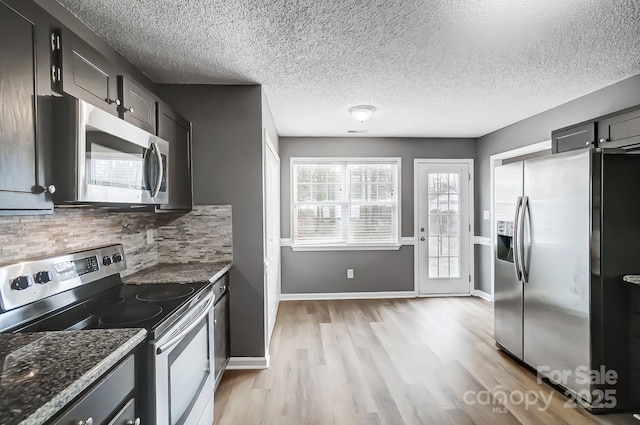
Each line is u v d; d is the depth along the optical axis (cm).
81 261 163
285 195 454
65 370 85
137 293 174
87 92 140
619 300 201
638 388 202
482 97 300
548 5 160
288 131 429
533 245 244
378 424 190
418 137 463
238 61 222
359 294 461
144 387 119
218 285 229
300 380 239
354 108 326
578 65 232
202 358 174
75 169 120
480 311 398
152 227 254
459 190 469
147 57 215
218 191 262
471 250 469
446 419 194
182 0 154
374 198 464
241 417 197
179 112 259
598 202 200
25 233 141
